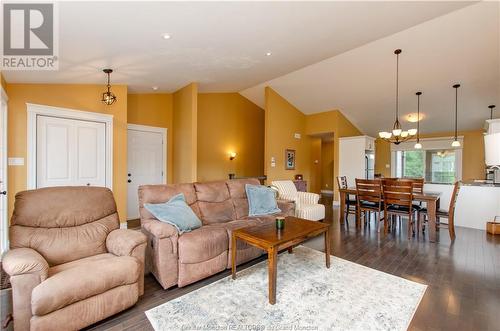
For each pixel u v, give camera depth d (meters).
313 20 2.74
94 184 3.96
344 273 2.52
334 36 3.29
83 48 2.67
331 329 1.68
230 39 3.00
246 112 6.86
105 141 4.07
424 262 2.81
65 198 2.20
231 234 2.55
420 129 7.73
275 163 6.35
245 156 6.84
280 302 2.00
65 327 1.55
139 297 2.07
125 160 4.27
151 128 5.25
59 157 3.65
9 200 3.23
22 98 3.36
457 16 3.38
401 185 3.73
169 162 5.52
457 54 4.21
